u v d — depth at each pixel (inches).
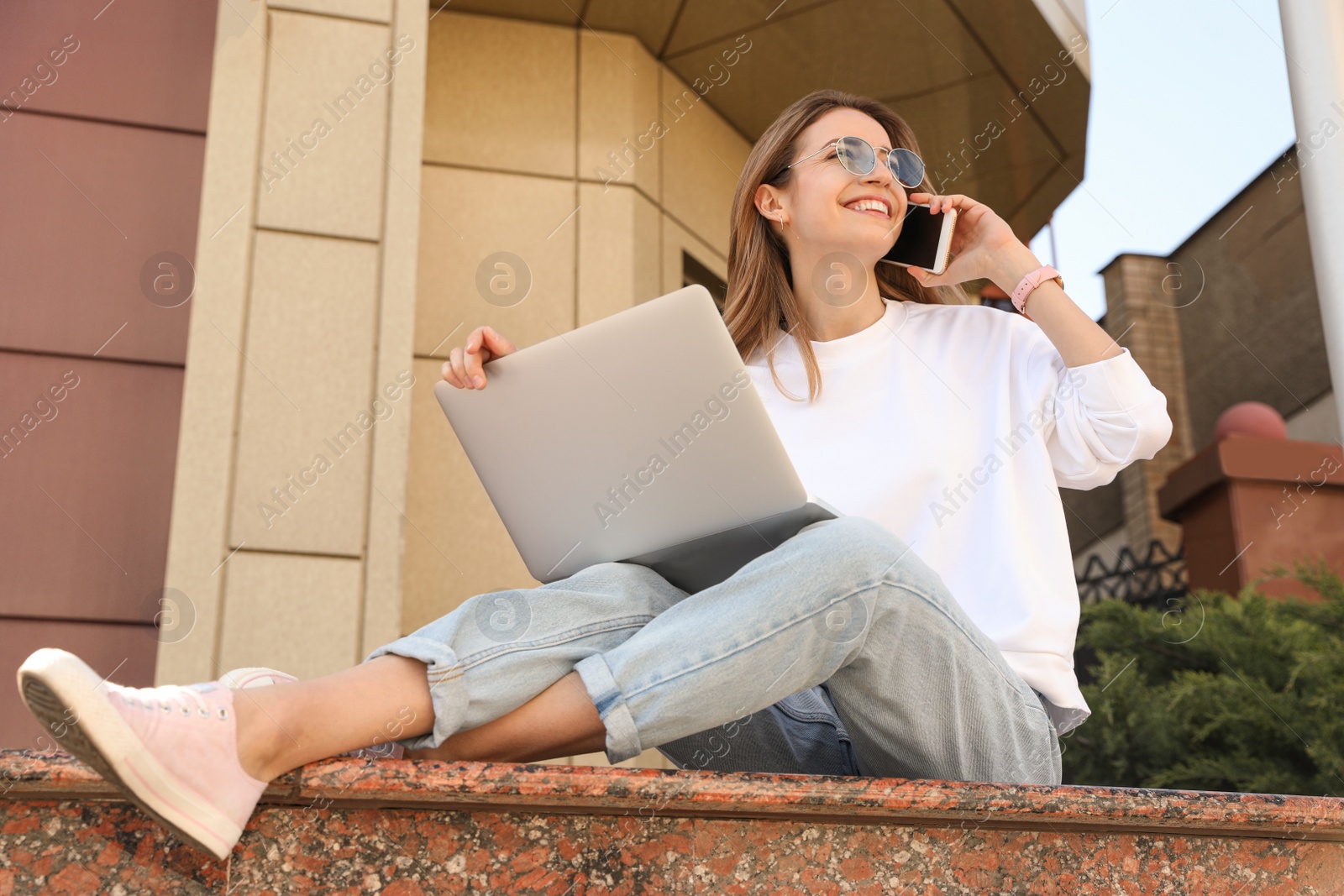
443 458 117.6
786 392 52.5
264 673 33.6
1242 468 134.0
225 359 95.0
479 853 30.1
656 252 133.7
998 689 37.6
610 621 36.0
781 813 31.4
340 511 93.8
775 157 57.2
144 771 26.7
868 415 50.4
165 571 90.7
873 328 53.1
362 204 101.7
